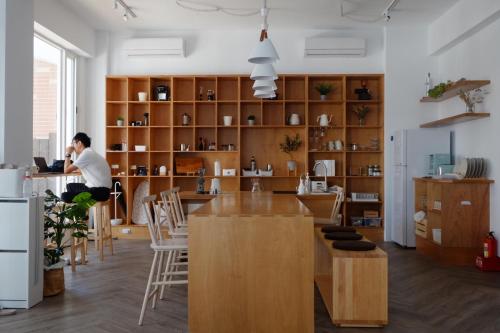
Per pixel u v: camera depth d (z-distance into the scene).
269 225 2.65
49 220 3.84
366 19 6.34
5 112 4.05
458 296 3.69
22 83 4.32
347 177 6.72
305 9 5.92
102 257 5.02
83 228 4.08
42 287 3.51
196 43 6.91
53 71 6.23
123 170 6.96
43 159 5.33
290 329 2.64
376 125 6.72
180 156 6.96
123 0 5.61
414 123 6.63
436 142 6.03
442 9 5.88
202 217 2.66
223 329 2.66
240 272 2.65
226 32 6.89
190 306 2.66
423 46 6.67
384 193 6.61
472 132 5.53
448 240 5.01
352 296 2.97
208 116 6.98
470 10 5.25
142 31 6.94
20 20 4.29
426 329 2.92
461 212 5.02
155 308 3.31
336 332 2.87
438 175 5.60
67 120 6.60
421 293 3.78
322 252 4.21
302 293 2.64
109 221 5.39
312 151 6.67
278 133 6.94
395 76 6.65
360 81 6.92
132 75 6.87
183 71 6.91
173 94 6.74
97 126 6.96
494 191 4.96
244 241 2.65
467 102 5.36
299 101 6.64
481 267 4.68
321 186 6.20
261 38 4.10
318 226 4.66
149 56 6.84
